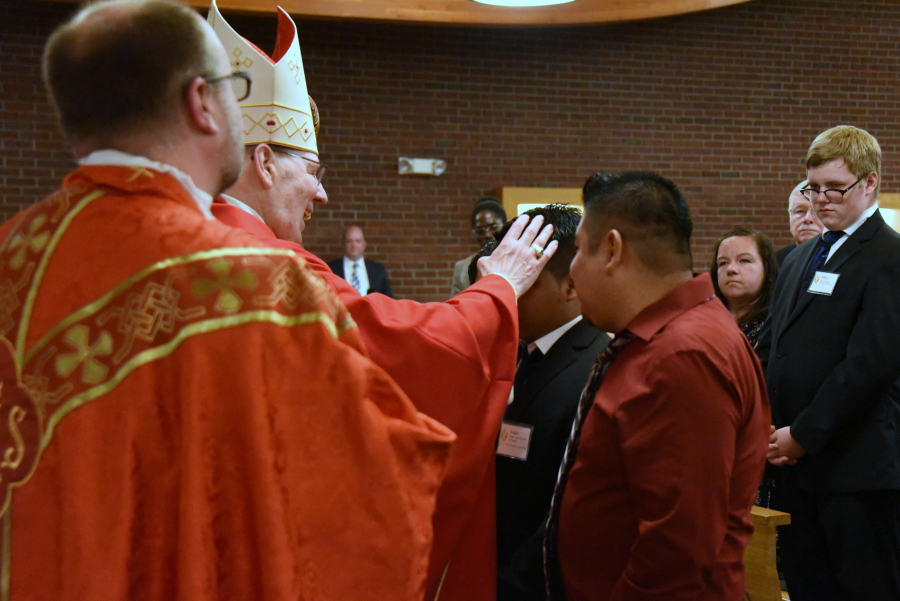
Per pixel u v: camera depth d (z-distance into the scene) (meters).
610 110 6.28
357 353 0.81
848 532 1.92
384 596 0.78
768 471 2.29
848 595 1.93
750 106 6.45
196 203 0.81
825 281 2.05
